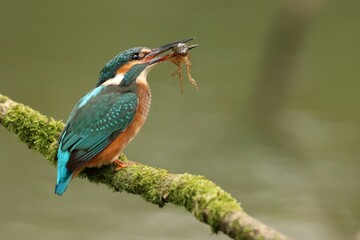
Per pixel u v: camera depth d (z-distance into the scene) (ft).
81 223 42.14
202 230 42.11
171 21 76.28
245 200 44.57
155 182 22.04
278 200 44.91
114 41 70.59
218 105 57.52
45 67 64.13
